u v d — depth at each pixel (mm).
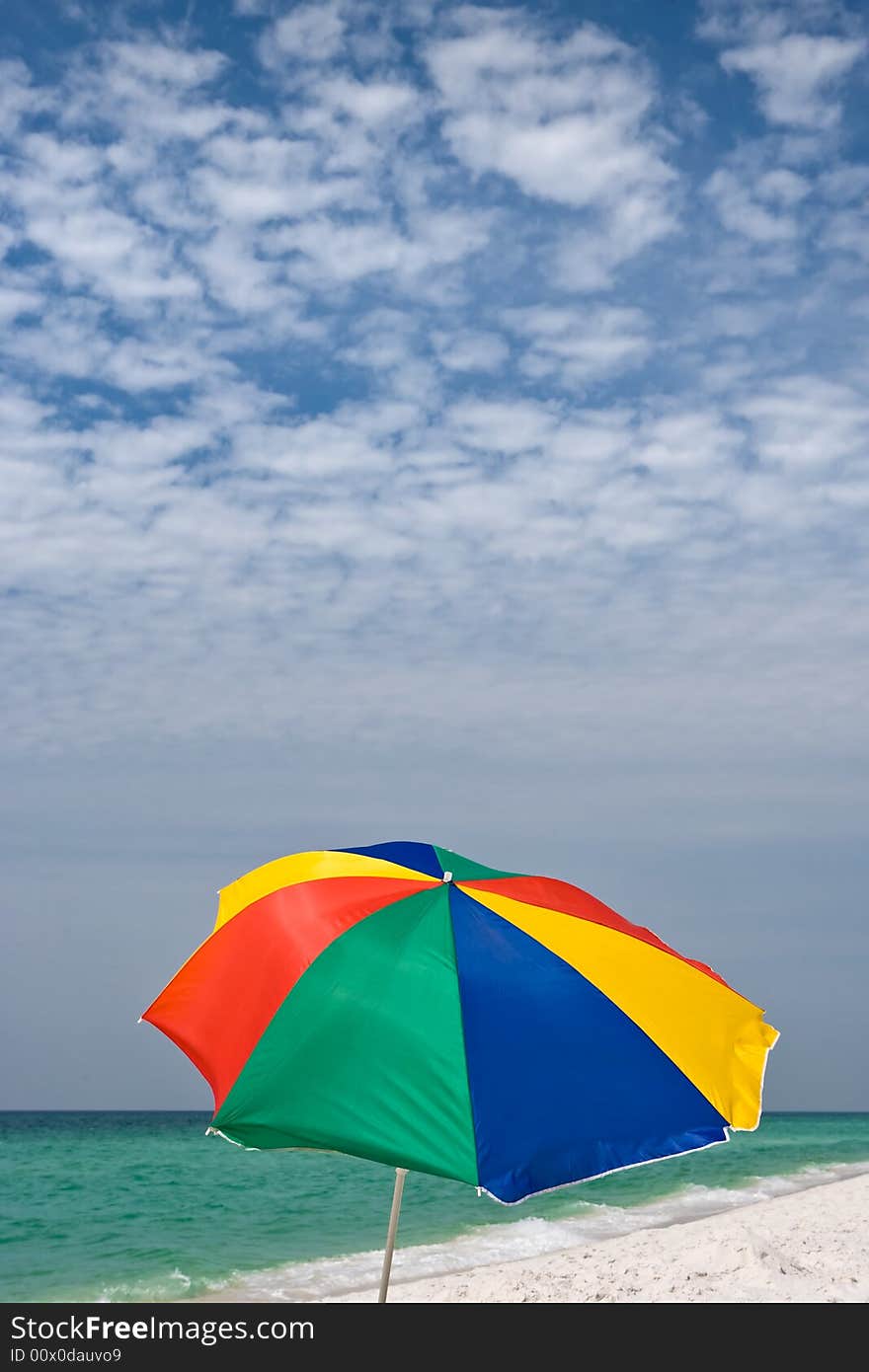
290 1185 26156
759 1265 10820
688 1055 3221
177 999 3428
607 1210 19750
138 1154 36438
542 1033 3117
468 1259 14523
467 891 3557
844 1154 36406
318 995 3186
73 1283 13602
